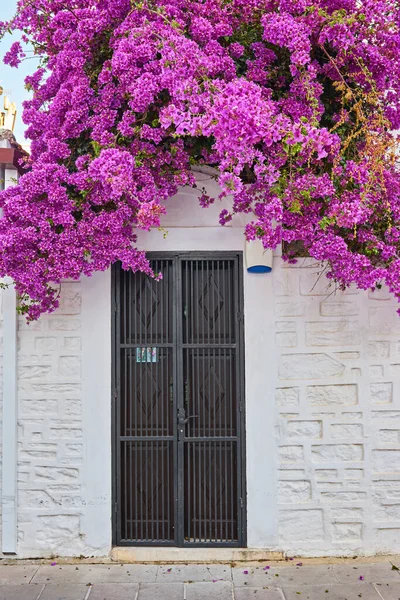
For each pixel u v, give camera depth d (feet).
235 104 10.75
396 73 12.55
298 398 14.56
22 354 14.66
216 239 14.67
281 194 12.00
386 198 12.26
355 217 11.43
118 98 12.79
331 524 14.48
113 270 14.79
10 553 14.47
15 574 13.73
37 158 13.58
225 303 14.85
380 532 14.47
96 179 11.86
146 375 14.87
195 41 12.64
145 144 12.72
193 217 14.70
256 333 14.57
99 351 14.60
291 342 14.58
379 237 12.99
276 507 14.49
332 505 14.48
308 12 12.16
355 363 14.56
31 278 12.48
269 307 14.57
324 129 10.99
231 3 12.62
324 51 12.31
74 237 12.51
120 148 12.55
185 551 14.48
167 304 14.88
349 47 12.22
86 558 14.48
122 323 14.84
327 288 14.57
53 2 13.51
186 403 14.76
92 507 14.48
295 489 14.53
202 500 14.79
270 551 14.46
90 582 13.33
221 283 14.85
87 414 14.55
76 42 12.98
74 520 14.53
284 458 14.53
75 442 14.57
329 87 13.26
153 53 12.16
